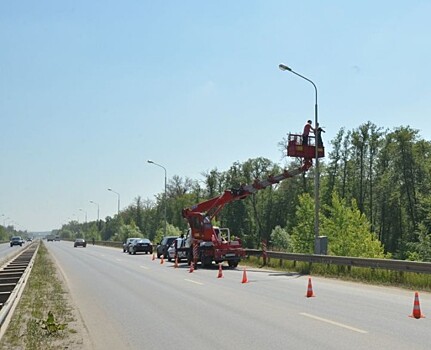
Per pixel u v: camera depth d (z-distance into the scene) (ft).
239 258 100.42
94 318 40.11
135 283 68.74
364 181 249.14
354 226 205.36
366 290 58.03
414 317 38.24
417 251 204.23
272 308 43.60
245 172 304.30
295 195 274.98
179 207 368.89
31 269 88.69
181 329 34.68
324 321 36.73
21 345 29.25
